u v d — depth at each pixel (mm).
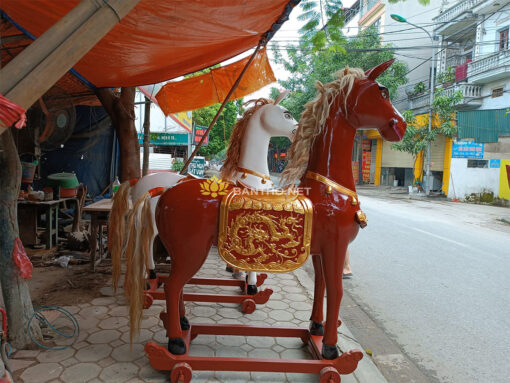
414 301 3904
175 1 2488
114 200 2559
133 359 2391
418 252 5984
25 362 2297
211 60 4230
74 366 2279
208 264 4871
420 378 2512
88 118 7020
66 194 5207
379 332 3191
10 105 1264
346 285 4363
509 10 13547
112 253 2453
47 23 2832
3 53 3295
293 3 3010
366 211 10578
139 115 12281
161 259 4562
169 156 11938
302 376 2336
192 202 2170
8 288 2391
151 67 4180
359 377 2389
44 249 4875
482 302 3902
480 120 13945
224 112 18922
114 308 3174
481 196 13742
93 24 1394
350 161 2330
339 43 3621
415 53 18906
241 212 2131
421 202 13812
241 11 2832
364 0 15062
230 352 2580
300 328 2656
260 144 3199
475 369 2641
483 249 6324
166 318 2574
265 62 4941
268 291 3377
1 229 2359
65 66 1391
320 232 2199
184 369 2092
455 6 15203
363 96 2230
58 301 3281
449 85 15781
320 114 2293
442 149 16047
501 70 12938
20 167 2443
